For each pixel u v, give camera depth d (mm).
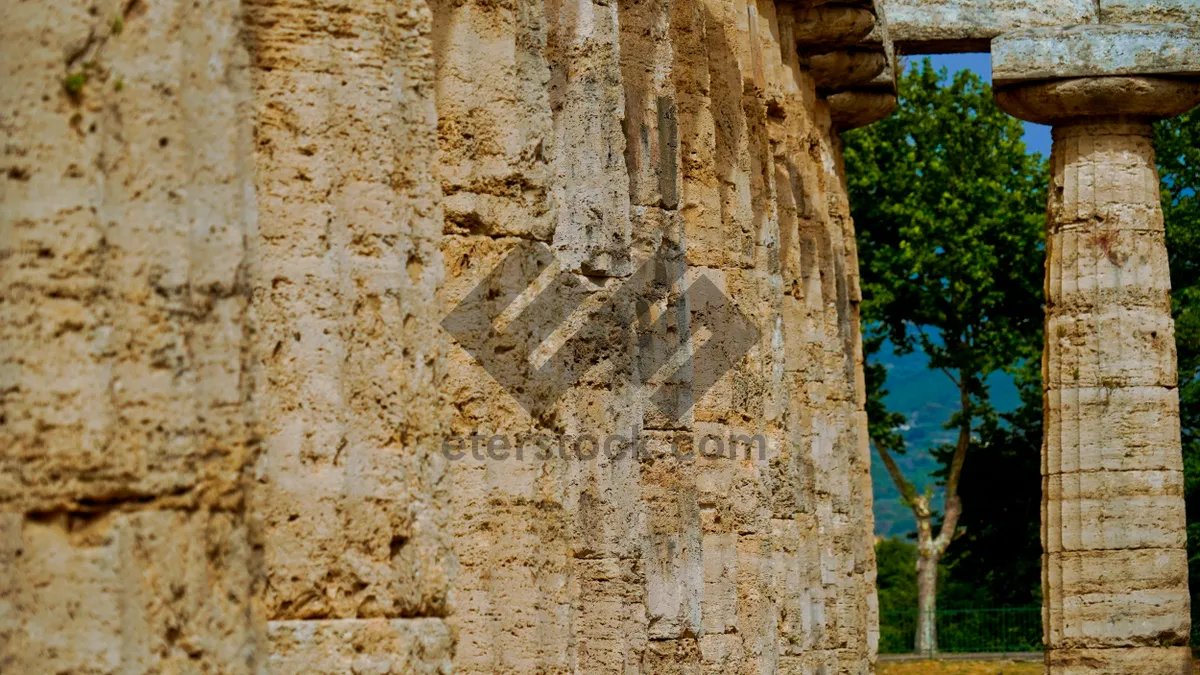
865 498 35875
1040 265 64312
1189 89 34719
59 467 7355
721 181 23125
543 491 14312
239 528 7906
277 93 9125
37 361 7344
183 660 7594
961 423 64688
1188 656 34812
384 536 9109
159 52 7629
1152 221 35344
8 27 7395
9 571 7316
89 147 7430
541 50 14273
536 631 14078
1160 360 35156
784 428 25156
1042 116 35344
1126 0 34844
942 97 65375
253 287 8102
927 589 62719
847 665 31094
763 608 23031
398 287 9273
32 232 7355
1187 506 59000
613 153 17719
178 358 7613
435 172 9648
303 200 9102
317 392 9016
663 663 19734
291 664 8844
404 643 9102
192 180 7727
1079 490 35031
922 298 64188
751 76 24891
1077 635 34844
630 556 17516
